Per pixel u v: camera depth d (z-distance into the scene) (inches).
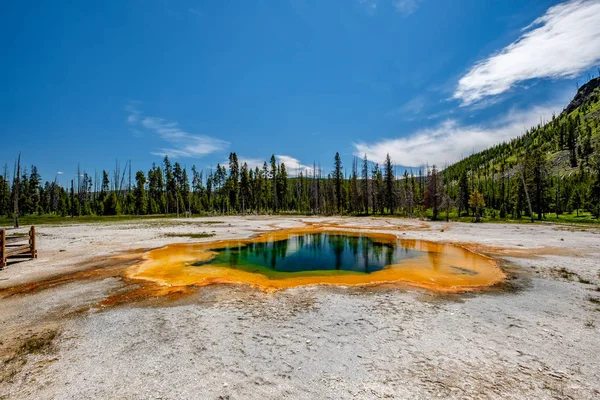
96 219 2100.1
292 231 1270.9
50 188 3501.5
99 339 262.8
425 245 877.8
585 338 259.9
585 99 5625.0
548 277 483.2
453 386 188.9
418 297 381.7
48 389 189.8
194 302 365.1
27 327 291.0
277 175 3373.5
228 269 568.1
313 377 201.2
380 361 221.3
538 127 5634.8
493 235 1037.2
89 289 421.4
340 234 1173.1
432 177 2060.8
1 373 209.9
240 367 214.1
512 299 372.5
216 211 3415.4
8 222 1750.7
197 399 177.8
